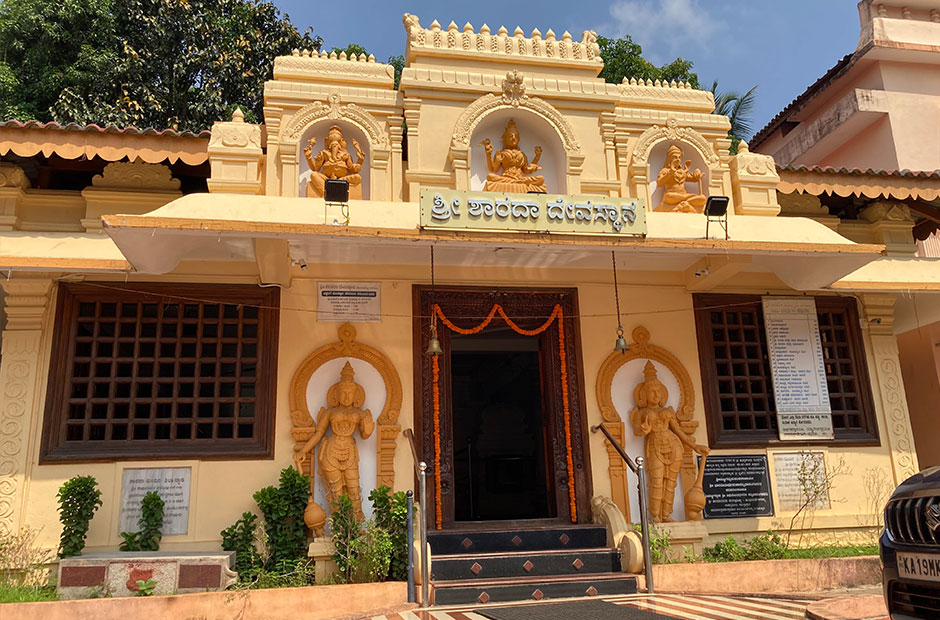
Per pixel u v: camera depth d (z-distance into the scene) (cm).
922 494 405
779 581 711
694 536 786
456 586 638
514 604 617
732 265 797
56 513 719
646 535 680
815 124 1531
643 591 675
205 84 1593
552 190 871
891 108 1398
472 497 1155
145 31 1602
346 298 823
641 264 865
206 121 1598
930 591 386
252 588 652
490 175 830
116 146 752
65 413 751
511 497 1162
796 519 860
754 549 789
